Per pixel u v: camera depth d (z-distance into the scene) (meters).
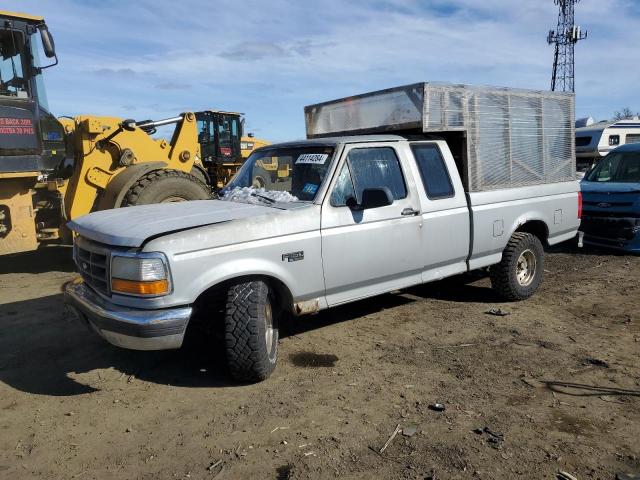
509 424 3.70
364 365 4.74
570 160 7.34
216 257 4.10
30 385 4.46
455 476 3.12
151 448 3.48
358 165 5.15
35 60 8.08
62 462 3.35
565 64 44.19
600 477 3.10
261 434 3.62
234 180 5.90
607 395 4.12
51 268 8.91
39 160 8.08
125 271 3.94
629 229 9.21
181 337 3.97
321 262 4.73
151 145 9.30
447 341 5.30
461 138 6.02
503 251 6.43
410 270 5.46
